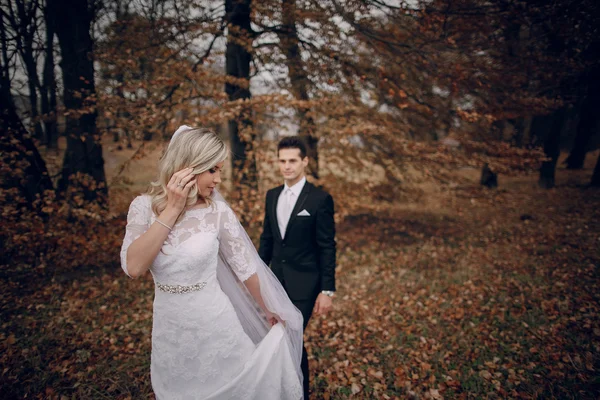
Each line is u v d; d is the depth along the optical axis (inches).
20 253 169.2
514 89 234.1
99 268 199.8
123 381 106.6
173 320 63.1
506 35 227.9
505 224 307.1
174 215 58.7
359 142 269.3
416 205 391.9
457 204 266.7
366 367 118.5
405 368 117.0
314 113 227.3
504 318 145.3
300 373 78.4
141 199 65.3
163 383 66.1
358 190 240.7
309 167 244.8
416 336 136.9
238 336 67.7
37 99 199.0
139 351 123.7
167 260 60.6
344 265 224.2
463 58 222.7
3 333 126.3
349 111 239.6
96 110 201.8
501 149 241.8
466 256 230.2
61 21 191.6
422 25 209.5
